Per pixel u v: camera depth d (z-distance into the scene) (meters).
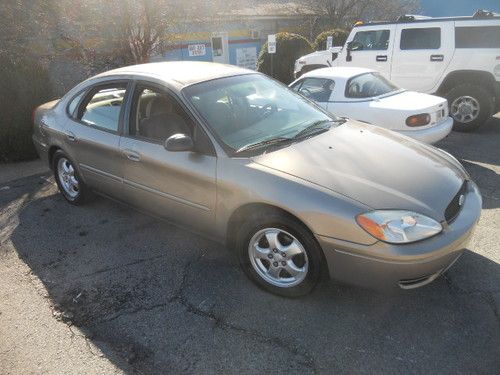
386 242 2.46
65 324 2.87
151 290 3.20
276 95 3.91
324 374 2.38
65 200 4.98
